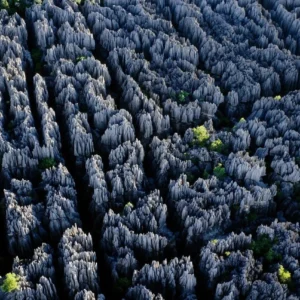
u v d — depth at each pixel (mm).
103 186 60844
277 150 67000
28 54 84000
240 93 79375
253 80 80562
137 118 71875
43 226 58125
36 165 64250
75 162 68000
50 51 81875
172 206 61781
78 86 76438
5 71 75188
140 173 63094
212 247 54562
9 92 73250
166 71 82562
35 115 74875
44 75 82750
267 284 50219
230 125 78375
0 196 63531
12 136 67688
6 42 81000
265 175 65938
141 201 59688
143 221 57656
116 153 65062
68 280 50938
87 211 63719
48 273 51750
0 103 71312
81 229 56125
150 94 77000
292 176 63750
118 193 61312
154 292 51719
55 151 65625
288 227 57656
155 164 67688
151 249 55938
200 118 75938
